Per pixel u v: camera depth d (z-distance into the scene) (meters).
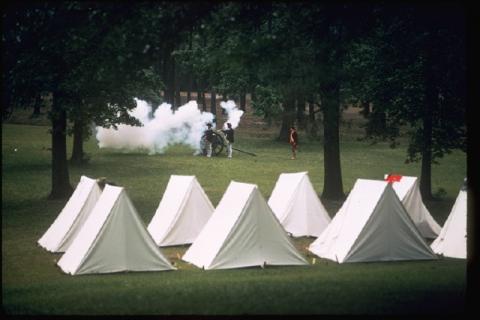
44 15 15.28
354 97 29.36
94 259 19.00
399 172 42.47
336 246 21.22
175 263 20.75
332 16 15.34
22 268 19.86
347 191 35.25
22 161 44.00
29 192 34.00
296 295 12.95
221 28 15.51
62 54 19.22
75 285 16.53
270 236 20.19
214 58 15.63
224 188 35.56
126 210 19.39
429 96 28.41
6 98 15.76
